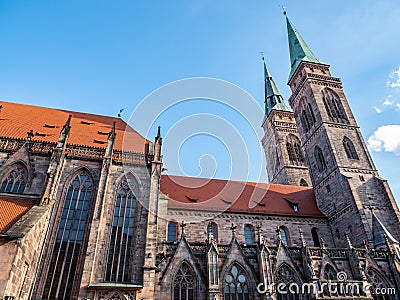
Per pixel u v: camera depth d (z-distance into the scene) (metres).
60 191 35.56
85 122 49.72
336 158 53.69
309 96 64.50
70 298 29.75
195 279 33.38
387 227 46.25
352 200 48.12
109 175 37.69
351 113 61.91
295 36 77.19
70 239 33.00
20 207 31.17
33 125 44.62
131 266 32.41
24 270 26.77
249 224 46.81
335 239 49.88
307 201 56.03
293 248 39.62
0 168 35.97
